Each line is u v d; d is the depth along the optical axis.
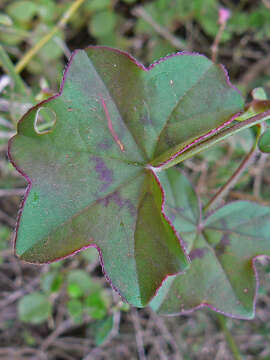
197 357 0.24
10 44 0.24
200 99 0.12
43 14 0.24
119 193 0.12
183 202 0.15
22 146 0.11
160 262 0.11
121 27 0.26
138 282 0.11
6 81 0.20
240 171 0.15
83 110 0.12
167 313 0.14
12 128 0.22
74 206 0.12
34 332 0.25
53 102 0.11
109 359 0.24
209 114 0.12
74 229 0.12
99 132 0.12
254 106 0.13
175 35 0.27
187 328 0.24
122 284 0.12
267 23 0.25
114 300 0.22
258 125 0.13
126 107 0.12
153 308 0.14
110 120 0.12
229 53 0.27
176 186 0.15
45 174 0.11
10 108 0.19
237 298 0.15
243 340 0.24
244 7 0.27
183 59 0.12
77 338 0.25
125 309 0.21
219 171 0.23
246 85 0.26
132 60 0.12
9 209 0.25
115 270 0.12
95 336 0.24
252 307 0.14
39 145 0.11
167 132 0.12
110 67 0.12
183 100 0.12
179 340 0.24
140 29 0.25
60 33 0.24
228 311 0.15
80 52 0.12
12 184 0.24
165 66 0.12
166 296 0.14
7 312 0.24
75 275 0.22
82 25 0.26
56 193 0.12
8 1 0.24
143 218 0.12
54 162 0.12
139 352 0.24
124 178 0.12
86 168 0.12
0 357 0.24
